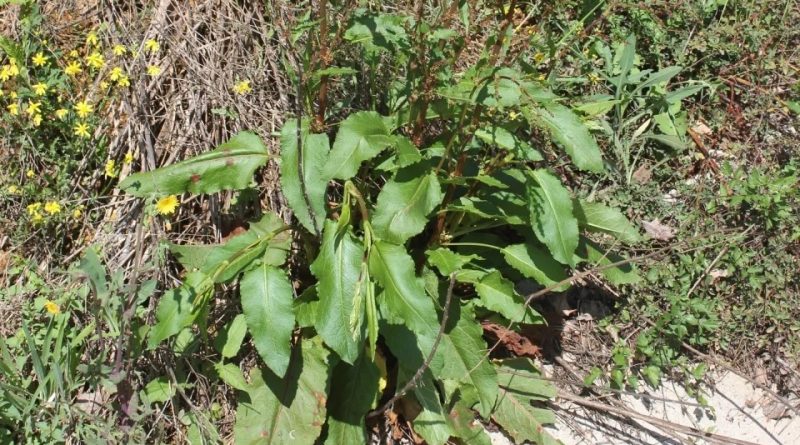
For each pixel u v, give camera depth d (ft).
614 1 5.37
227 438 5.02
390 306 4.52
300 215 4.79
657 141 6.14
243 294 4.66
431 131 5.56
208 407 5.00
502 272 5.49
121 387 4.78
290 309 4.67
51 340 4.84
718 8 6.62
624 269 5.52
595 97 5.98
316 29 5.16
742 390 5.68
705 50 6.33
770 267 5.72
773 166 6.12
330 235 4.66
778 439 5.57
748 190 5.83
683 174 6.07
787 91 6.40
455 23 5.65
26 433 4.66
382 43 4.90
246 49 5.62
